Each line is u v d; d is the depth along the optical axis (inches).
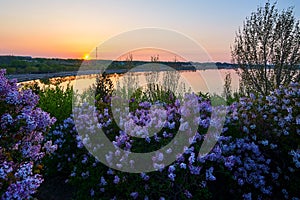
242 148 160.6
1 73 140.4
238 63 409.4
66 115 231.3
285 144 163.5
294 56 386.0
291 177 157.9
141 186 141.6
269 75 394.0
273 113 181.5
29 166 112.4
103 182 153.9
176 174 141.5
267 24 394.3
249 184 159.9
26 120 124.8
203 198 142.5
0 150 122.3
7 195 102.0
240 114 181.0
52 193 173.6
